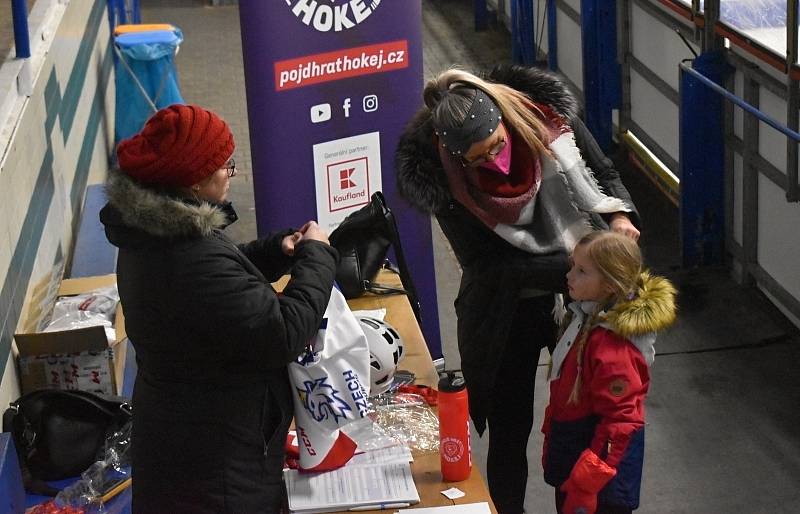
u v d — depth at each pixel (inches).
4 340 133.0
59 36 213.2
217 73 399.5
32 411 128.6
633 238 128.9
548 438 122.6
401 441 115.4
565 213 128.2
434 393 126.0
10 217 145.9
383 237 153.9
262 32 161.9
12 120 155.8
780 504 159.9
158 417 96.6
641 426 112.6
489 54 410.0
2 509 110.4
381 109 175.8
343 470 110.3
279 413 100.3
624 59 282.7
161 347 94.6
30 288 155.6
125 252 95.6
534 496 163.2
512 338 133.3
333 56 168.7
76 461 128.0
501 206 123.5
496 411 137.6
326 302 99.3
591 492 110.8
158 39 294.2
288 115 167.9
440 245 259.6
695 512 159.0
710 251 235.6
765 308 218.2
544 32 352.5
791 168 195.0
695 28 230.1
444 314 226.7
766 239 217.3
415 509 104.8
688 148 226.5
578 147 133.1
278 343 93.8
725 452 173.5
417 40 175.9
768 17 196.4
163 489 97.8
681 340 208.5
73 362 139.4
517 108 124.1
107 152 290.4
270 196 172.1
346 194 177.3
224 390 95.8
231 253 93.7
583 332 115.0
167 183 91.3
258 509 99.1
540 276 126.9
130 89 296.5
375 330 127.8
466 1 487.8
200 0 517.7
